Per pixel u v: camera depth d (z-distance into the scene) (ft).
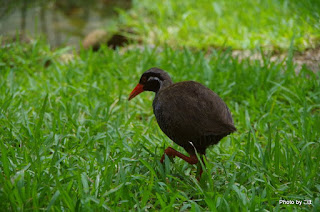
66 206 23.44
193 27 58.23
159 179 26.18
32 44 51.39
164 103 28.19
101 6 78.74
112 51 49.85
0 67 46.98
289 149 29.68
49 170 26.04
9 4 77.41
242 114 36.37
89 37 57.77
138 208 23.56
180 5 66.85
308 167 27.68
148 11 68.54
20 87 41.34
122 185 24.14
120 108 38.50
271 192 25.67
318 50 48.93
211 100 27.66
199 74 43.96
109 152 29.27
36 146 27.99
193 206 23.29
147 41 55.77
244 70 43.52
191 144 27.78
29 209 22.80
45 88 41.16
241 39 52.85
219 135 27.35
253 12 60.95
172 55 47.01
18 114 34.99
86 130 32.71
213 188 26.27
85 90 41.16
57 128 33.19
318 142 31.91
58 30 65.92
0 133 31.50
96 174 26.43
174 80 42.65
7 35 54.19
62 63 48.24
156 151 30.60
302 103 38.52
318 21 53.01
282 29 53.36
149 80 32.83
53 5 78.23
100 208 23.13
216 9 61.57
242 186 25.72
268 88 41.50
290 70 42.75
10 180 24.81
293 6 59.26
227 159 30.58
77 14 74.13
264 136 33.94
